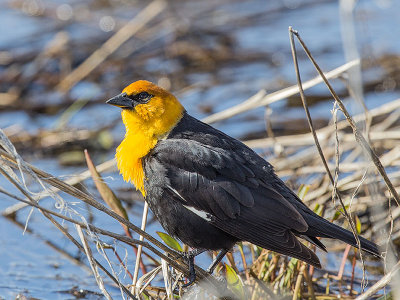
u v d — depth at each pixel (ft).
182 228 30.32
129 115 31.22
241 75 59.21
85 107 54.34
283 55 62.64
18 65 59.11
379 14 69.10
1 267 36.01
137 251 31.63
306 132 50.26
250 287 31.22
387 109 43.24
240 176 30.01
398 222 37.47
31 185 43.09
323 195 39.75
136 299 26.99
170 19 65.16
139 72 58.85
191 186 29.86
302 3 73.36
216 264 30.78
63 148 48.70
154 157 30.50
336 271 35.27
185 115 32.14
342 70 34.86
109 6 70.44
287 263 31.89
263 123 51.80
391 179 39.78
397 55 59.06
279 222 29.35
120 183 43.86
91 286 34.50
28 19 67.87
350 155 43.24
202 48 62.13
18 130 49.60
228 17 68.59
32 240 38.60
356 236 27.76
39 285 34.47
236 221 29.60
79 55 60.59
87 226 25.52
